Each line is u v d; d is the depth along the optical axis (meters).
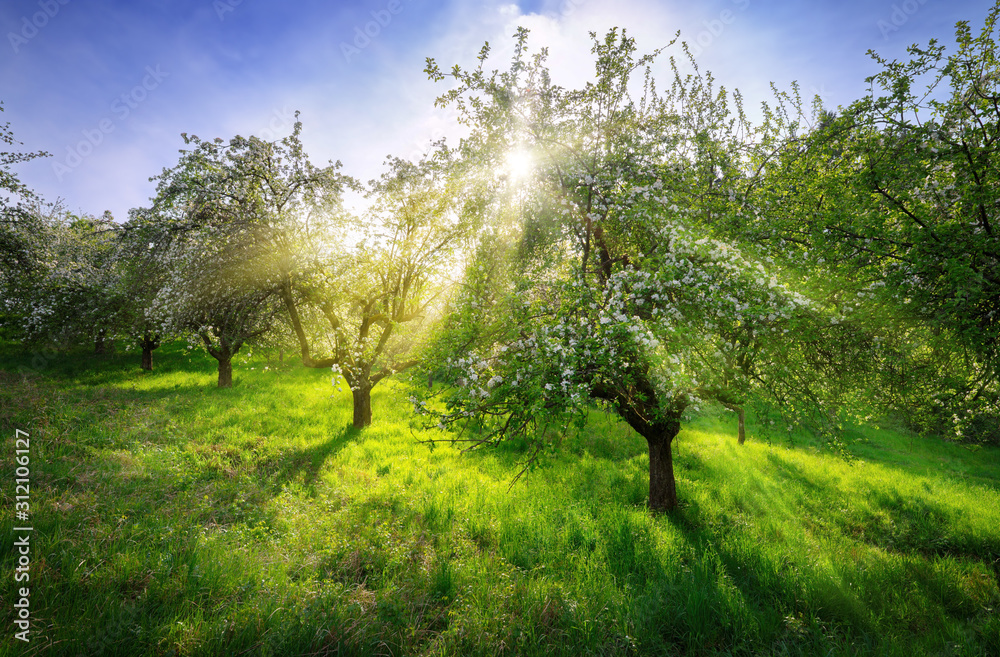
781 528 8.21
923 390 6.74
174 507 6.96
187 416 12.96
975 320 5.52
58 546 5.34
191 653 4.08
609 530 7.54
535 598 5.42
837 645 5.05
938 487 11.54
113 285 16.38
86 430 10.16
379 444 11.95
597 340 5.80
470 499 8.54
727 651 4.93
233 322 13.65
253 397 16.56
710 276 5.70
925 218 6.04
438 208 11.78
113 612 4.38
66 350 21.38
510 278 8.18
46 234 15.46
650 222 6.75
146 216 12.03
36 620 4.07
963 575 6.80
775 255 6.80
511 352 6.54
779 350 6.42
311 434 12.63
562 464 11.12
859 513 9.33
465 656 4.52
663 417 7.28
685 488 9.90
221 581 5.22
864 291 6.04
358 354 13.02
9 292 15.77
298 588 5.25
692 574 6.20
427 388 6.91
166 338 16.67
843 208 6.45
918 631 5.49
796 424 7.80
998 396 6.30
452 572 5.94
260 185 11.27
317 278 12.15
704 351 6.20
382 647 4.52
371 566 6.00
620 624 5.14
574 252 8.16
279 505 7.59
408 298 13.63
